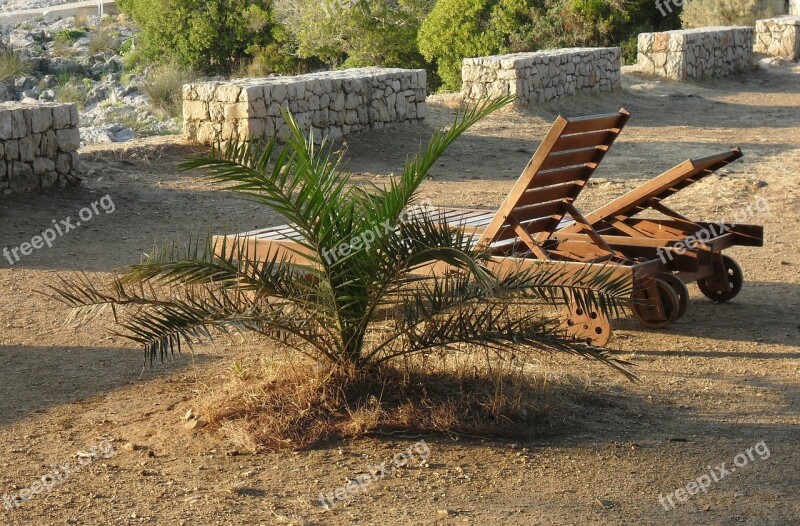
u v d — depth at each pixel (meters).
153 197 10.49
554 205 6.32
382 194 4.73
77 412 4.91
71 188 10.56
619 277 5.14
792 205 10.26
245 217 9.81
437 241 4.48
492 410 4.65
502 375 4.93
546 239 6.46
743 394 5.14
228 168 4.25
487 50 29.88
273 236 6.80
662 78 22.70
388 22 31.42
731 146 14.90
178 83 21.78
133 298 4.50
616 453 4.36
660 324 6.27
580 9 29.27
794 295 7.09
